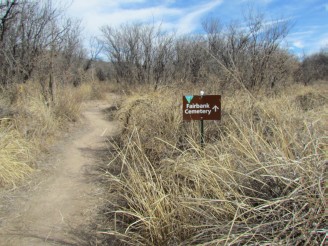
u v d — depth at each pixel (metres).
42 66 10.88
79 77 20.89
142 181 3.86
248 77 8.33
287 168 3.04
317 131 3.77
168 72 13.80
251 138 3.92
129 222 3.73
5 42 10.35
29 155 6.19
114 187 4.75
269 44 10.90
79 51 26.30
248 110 5.88
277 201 2.58
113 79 25.06
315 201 2.52
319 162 2.78
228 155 3.79
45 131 8.09
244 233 2.47
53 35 11.73
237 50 10.29
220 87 7.80
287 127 4.03
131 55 17.11
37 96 9.91
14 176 5.21
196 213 3.22
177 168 4.12
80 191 4.84
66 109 11.04
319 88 14.93
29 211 4.18
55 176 5.57
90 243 3.40
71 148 7.59
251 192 3.21
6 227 3.74
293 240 2.39
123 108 11.46
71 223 3.85
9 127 6.55
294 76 15.73
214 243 2.73
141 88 13.40
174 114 6.50
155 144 5.68
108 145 7.79
